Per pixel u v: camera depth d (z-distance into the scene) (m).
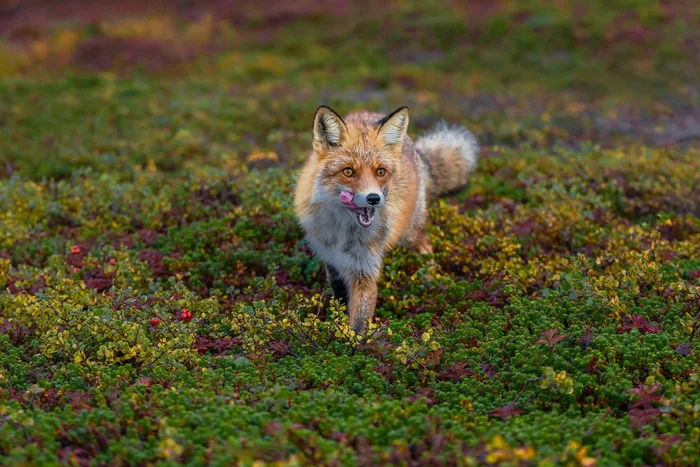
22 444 7.10
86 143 21.53
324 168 10.88
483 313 10.81
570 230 13.99
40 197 16.09
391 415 7.55
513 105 27.31
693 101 27.83
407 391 8.76
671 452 7.14
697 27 35.50
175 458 6.73
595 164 17.84
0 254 13.55
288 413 7.68
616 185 16.56
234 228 14.01
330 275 11.86
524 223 14.50
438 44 36.56
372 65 34.88
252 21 42.44
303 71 34.38
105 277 12.55
